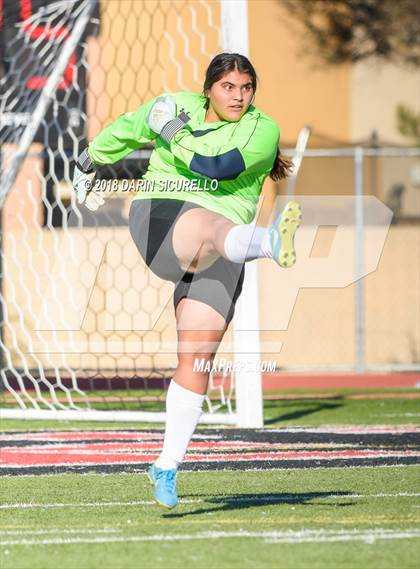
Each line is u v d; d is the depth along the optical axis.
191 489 17.95
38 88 38.12
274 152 15.16
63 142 38.97
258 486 18.27
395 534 14.02
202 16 41.69
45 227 44.72
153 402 35.25
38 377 41.28
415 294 49.59
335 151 44.00
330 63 55.59
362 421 30.23
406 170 57.53
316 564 12.42
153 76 40.41
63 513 15.70
